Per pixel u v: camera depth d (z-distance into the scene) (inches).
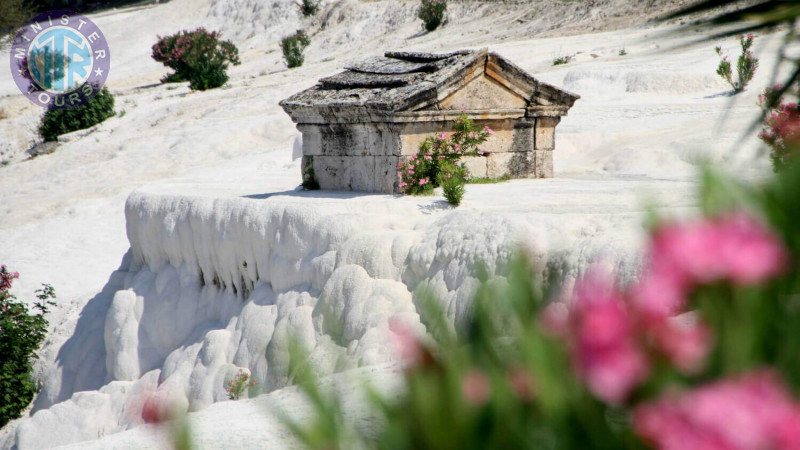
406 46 3521.2
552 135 1135.0
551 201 855.7
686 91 1902.1
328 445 62.3
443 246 720.3
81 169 2437.3
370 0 4456.2
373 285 768.3
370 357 700.0
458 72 1034.7
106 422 993.5
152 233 1118.4
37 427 1002.1
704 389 46.0
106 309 1189.1
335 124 1104.2
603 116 1717.5
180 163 2315.5
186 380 923.4
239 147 2357.3
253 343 874.1
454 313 663.8
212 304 1018.7
